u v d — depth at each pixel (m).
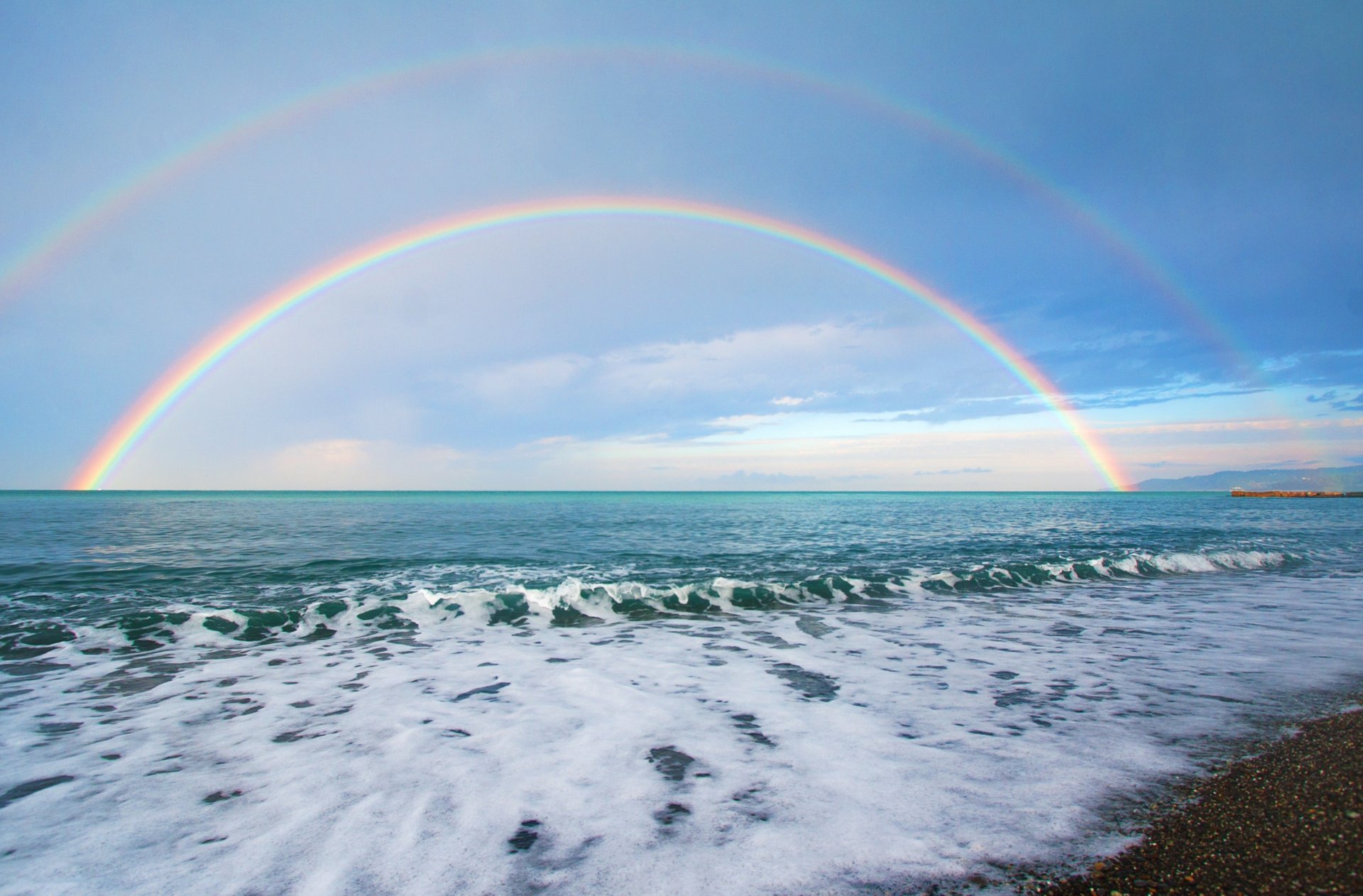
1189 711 5.38
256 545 19.86
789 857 3.10
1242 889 2.77
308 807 3.74
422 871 3.01
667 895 2.80
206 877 2.99
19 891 2.87
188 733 5.07
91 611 9.78
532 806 3.72
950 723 5.13
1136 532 25.83
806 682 6.43
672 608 10.42
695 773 4.18
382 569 14.31
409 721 5.31
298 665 7.18
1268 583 13.12
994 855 3.09
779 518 35.91
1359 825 3.32
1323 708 5.41
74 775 4.25
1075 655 7.45
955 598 11.43
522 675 6.74
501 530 26.45
